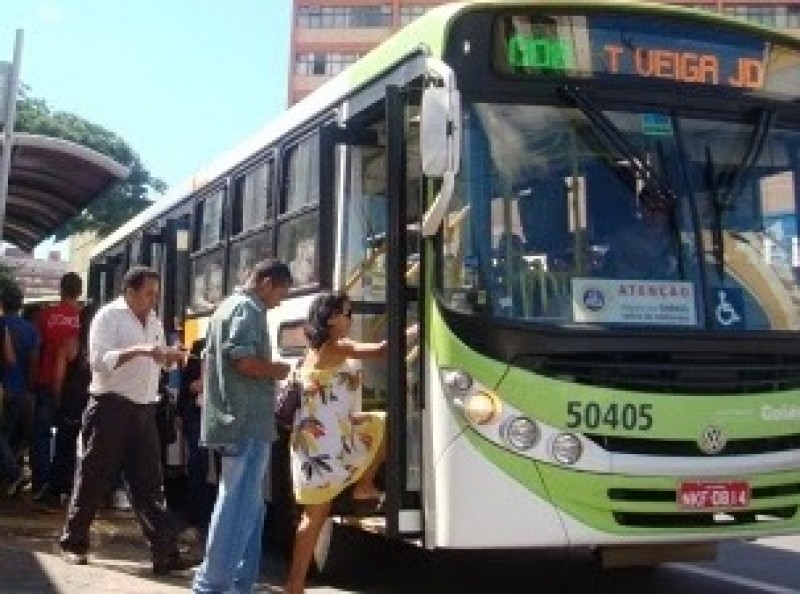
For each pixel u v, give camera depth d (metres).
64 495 10.67
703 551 6.77
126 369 7.72
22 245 18.06
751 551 10.28
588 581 8.46
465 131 6.57
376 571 8.31
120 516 10.42
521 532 6.18
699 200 6.88
